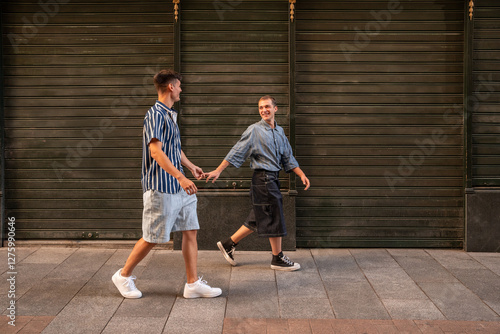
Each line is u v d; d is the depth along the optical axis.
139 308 3.62
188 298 3.84
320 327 3.30
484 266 4.74
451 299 3.84
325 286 4.14
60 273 4.48
